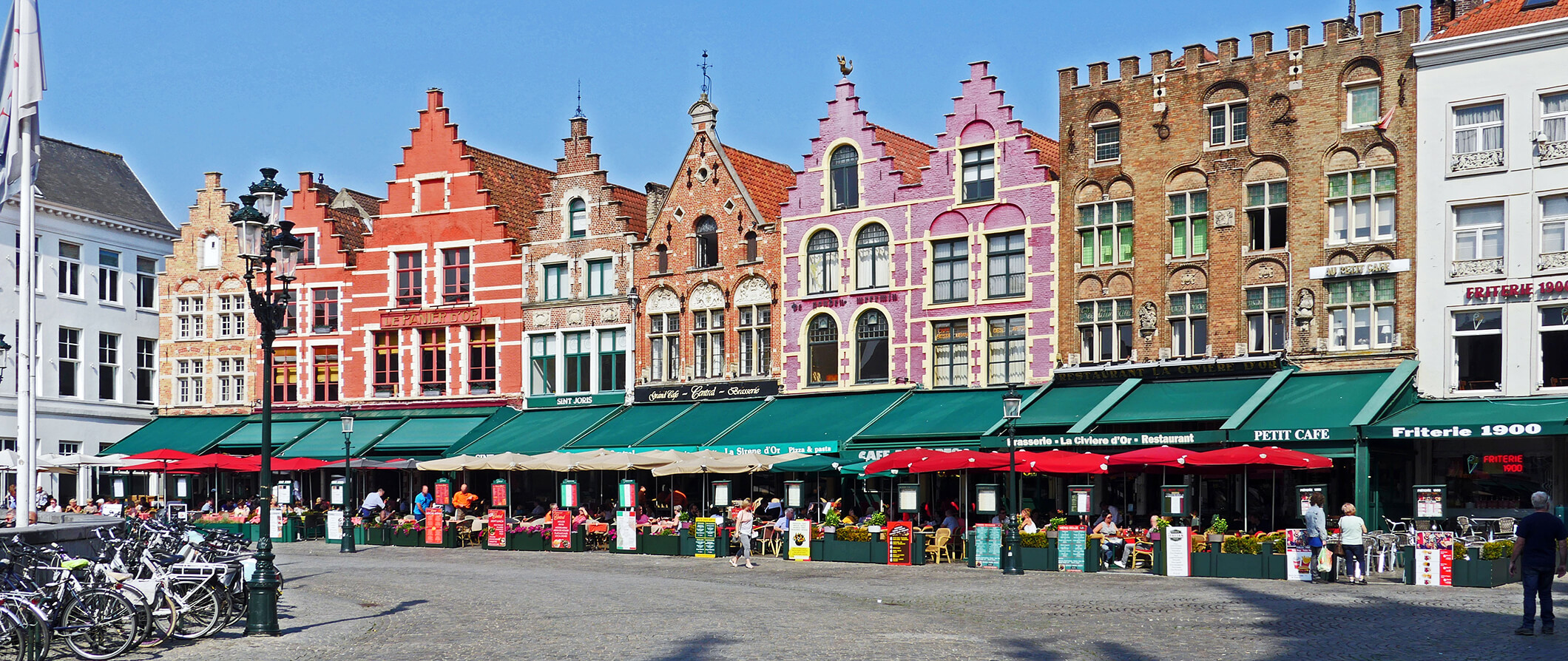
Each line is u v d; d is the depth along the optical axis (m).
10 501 52.47
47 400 56.19
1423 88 36.75
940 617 23.39
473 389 52.56
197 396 58.22
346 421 44.22
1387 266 36.91
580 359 50.69
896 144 47.69
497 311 52.19
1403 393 35.59
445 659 18.95
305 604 26.17
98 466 55.19
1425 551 28.11
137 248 60.81
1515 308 35.41
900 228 44.62
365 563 36.84
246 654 19.53
